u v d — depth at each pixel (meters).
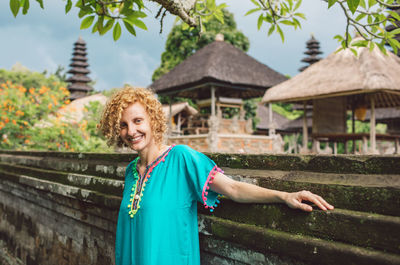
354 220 1.22
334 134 9.40
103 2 1.92
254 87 13.34
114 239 2.56
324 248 1.24
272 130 12.70
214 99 12.48
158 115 1.68
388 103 12.27
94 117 8.88
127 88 1.71
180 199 1.56
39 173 3.70
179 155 1.59
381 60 8.05
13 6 1.84
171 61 24.39
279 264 1.44
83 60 38.59
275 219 1.46
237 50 15.17
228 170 1.84
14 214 4.54
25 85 43.22
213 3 2.69
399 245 1.10
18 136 7.68
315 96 8.55
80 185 2.92
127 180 1.79
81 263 3.01
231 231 1.58
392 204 1.19
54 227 3.49
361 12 2.23
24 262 4.12
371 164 1.33
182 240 1.54
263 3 2.57
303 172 1.54
